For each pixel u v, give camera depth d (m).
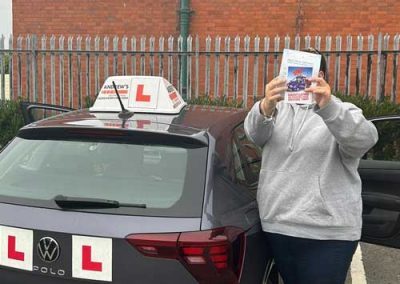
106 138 2.85
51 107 4.16
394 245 4.03
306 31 9.18
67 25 9.98
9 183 2.79
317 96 2.48
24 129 3.05
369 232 4.12
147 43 9.74
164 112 3.24
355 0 8.98
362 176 4.53
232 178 2.86
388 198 3.98
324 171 2.66
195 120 3.10
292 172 2.71
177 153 2.72
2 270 2.53
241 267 2.55
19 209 2.58
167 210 2.44
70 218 2.46
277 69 8.11
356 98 7.29
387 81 8.65
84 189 2.64
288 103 2.56
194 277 2.33
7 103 8.14
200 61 9.16
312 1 9.11
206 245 2.35
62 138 2.95
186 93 8.51
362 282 4.26
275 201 2.75
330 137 2.66
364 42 8.98
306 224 2.68
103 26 9.86
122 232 2.37
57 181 2.72
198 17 9.48
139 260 2.34
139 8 9.70
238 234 2.55
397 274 4.50
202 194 2.52
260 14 9.29
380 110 7.07
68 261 2.41
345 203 2.67
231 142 3.09
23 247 2.49
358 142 2.53
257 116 2.69
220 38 8.77
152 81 3.36
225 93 8.27
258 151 3.66
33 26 10.12
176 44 9.63
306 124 2.71
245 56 8.23
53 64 8.93
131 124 2.88
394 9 8.88
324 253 2.71
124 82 3.40
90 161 2.79
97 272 2.38
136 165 2.72
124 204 2.49
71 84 8.88
